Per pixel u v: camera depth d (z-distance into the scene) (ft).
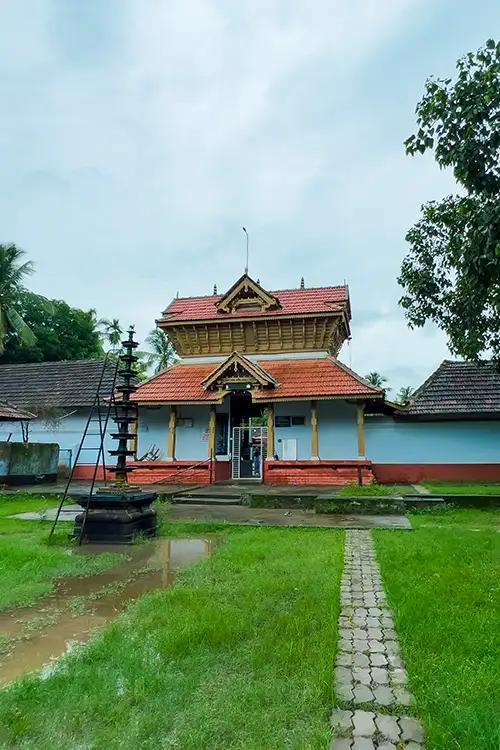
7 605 16.79
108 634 13.48
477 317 36.11
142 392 65.57
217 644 12.59
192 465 61.31
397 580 18.31
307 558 22.44
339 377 60.95
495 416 60.39
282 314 65.72
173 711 9.75
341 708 9.71
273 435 60.64
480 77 26.50
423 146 28.32
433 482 60.03
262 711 9.61
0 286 95.66
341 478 57.00
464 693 9.89
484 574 19.01
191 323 69.00
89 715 9.76
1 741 8.98
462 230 33.19
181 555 24.76
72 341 133.28
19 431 75.51
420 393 65.05
